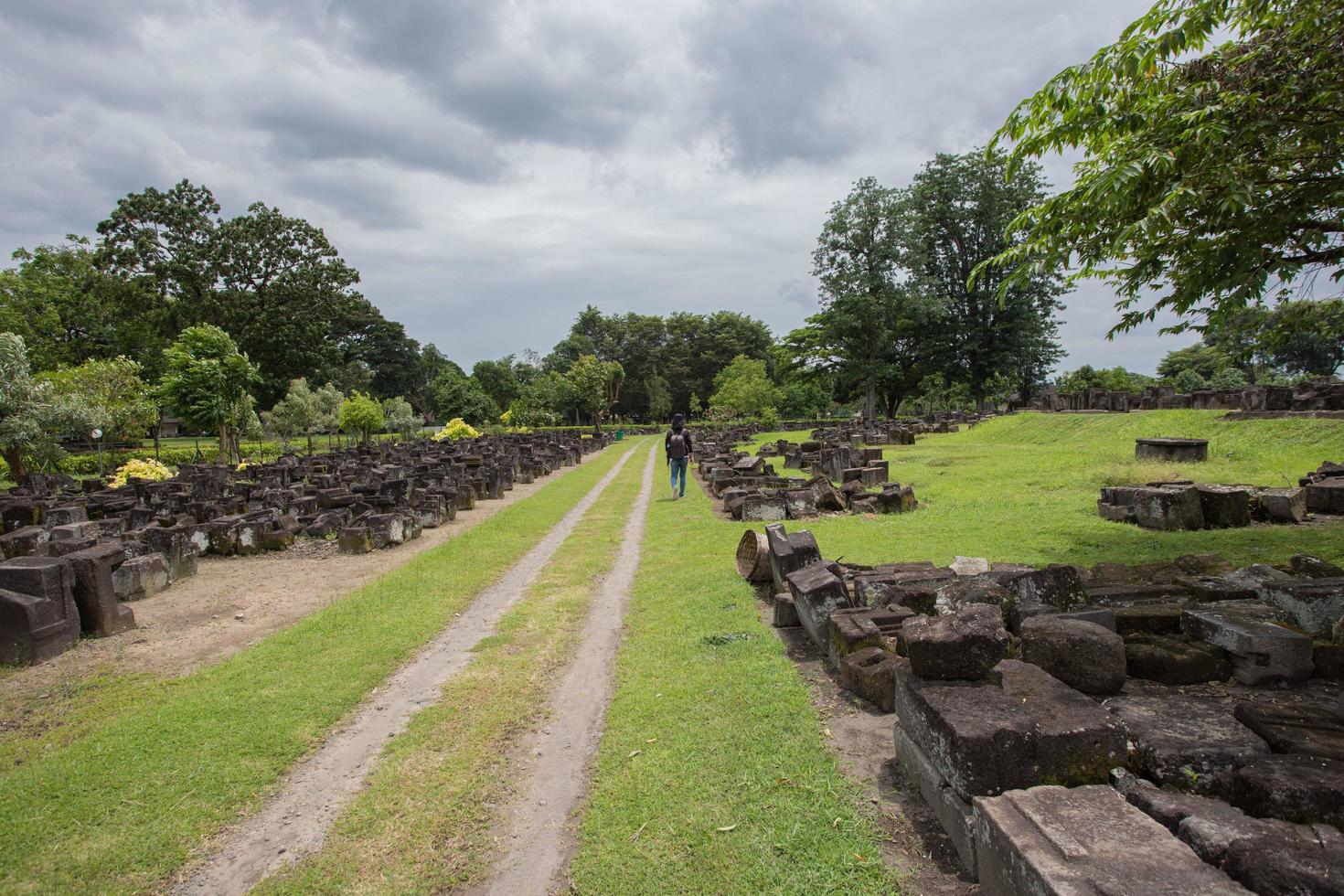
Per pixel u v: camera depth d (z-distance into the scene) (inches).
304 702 210.7
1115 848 92.5
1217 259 244.1
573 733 188.9
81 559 281.9
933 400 2847.0
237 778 169.2
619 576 368.5
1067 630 151.6
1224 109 219.8
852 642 195.0
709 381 3558.1
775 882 119.3
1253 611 172.7
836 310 1921.8
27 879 134.0
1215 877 85.8
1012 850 96.2
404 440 1908.2
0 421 808.3
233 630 293.7
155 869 137.1
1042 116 262.8
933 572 242.4
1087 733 116.2
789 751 161.6
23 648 253.1
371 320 3307.1
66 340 1926.7
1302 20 213.5
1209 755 116.3
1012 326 1889.8
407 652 257.9
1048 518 415.2
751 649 231.0
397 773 169.6
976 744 114.2
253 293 1892.2
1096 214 246.2
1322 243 240.2
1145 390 1165.7
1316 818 99.4
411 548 466.6
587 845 137.5
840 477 762.2
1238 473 509.4
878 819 132.4
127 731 193.6
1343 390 666.8
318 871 134.3
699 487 767.1
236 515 536.4
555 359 3688.5
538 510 626.2
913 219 1811.0
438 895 127.0
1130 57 229.3
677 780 156.0
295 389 1540.4
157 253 1786.4
